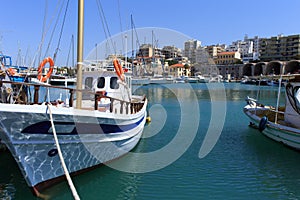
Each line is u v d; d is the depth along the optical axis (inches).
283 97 1690.5
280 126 490.0
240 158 418.3
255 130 629.3
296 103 488.4
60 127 245.9
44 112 227.5
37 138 236.2
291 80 513.0
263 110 658.8
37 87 243.6
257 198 284.5
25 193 276.8
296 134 445.4
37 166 247.6
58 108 236.8
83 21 302.5
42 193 261.0
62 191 274.5
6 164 363.6
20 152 231.9
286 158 419.8
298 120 509.7
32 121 225.3
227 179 333.7
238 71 3964.1
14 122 217.8
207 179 332.8
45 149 246.4
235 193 295.7
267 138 548.7
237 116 856.3
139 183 315.3
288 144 475.8
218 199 281.3
